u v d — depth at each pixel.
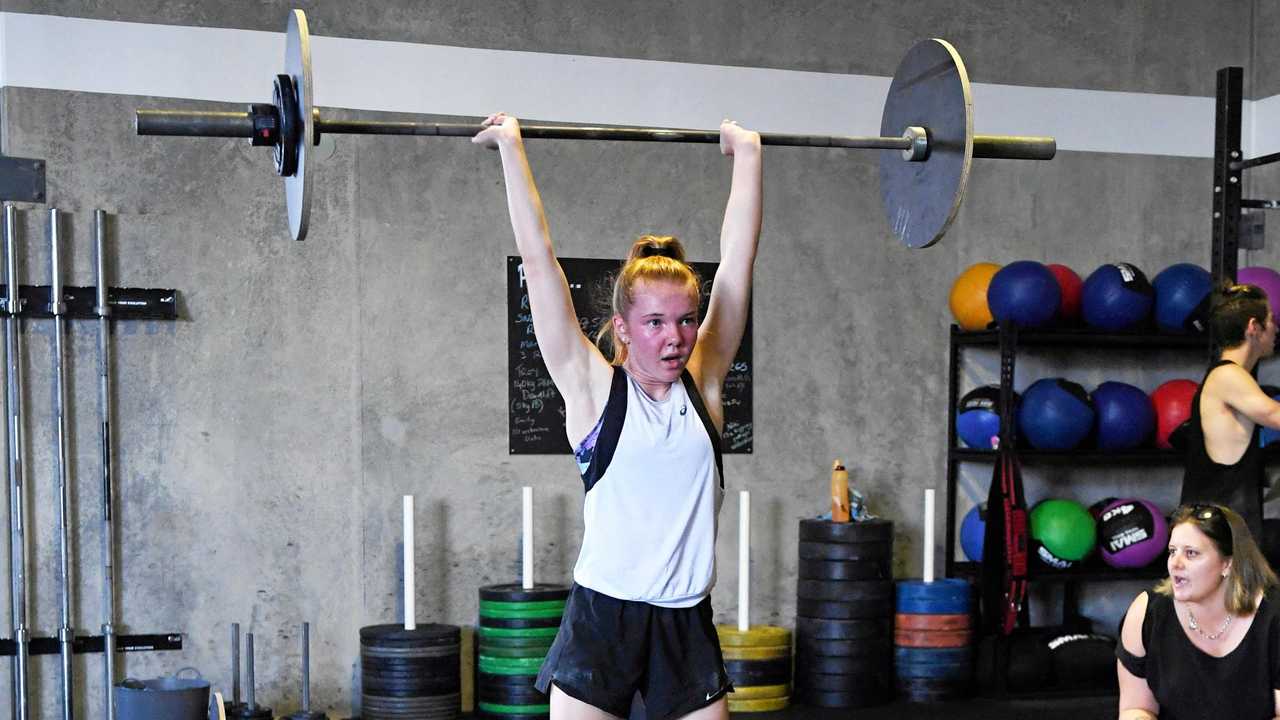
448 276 5.16
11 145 4.66
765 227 5.51
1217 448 3.94
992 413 5.33
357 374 5.07
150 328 4.85
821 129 5.58
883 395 5.65
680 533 2.33
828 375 5.58
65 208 4.72
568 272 5.29
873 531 5.15
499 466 5.21
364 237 5.08
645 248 2.46
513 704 4.83
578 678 2.32
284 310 4.99
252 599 4.95
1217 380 3.92
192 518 4.89
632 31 5.36
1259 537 3.87
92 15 4.77
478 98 5.18
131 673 4.82
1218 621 2.72
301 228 2.48
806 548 5.21
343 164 5.05
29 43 4.69
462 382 5.18
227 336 4.93
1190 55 6.04
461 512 5.18
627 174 5.36
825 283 5.58
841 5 5.61
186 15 4.86
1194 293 5.27
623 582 2.33
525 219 2.34
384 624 5.07
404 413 5.12
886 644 5.20
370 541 5.08
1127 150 5.95
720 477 2.40
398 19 5.09
